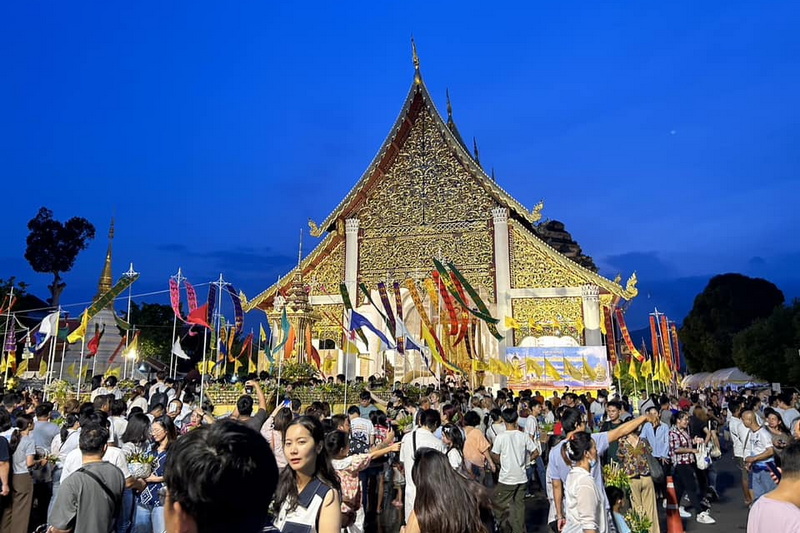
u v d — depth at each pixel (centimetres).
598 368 2281
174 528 200
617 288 2677
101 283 4456
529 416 1270
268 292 3000
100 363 3203
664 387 2602
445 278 2328
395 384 2216
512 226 2917
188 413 1058
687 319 6138
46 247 5925
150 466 648
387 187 3144
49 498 923
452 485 330
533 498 1318
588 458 570
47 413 981
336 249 3116
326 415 1016
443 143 3122
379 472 1063
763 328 4412
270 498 211
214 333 2156
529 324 2762
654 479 830
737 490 1408
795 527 343
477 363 2281
